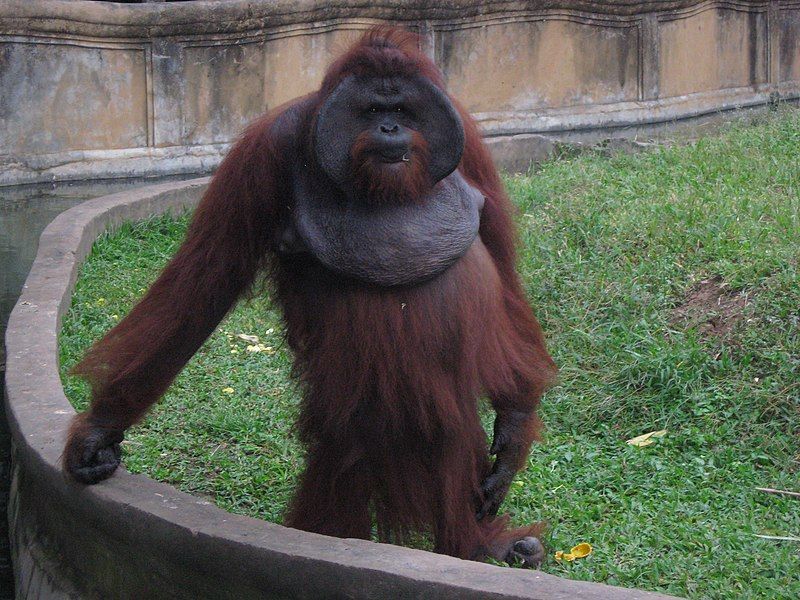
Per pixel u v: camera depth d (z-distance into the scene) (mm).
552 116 14102
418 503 3713
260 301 7453
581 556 4180
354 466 3717
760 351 5672
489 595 2982
